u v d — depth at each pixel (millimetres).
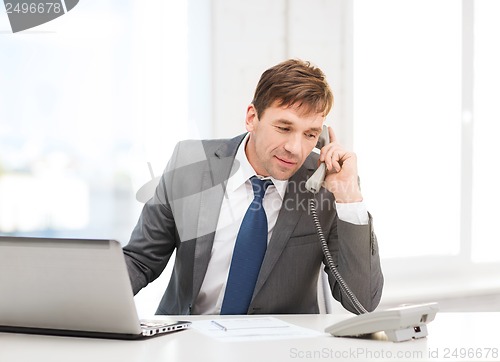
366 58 3201
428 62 3334
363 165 3211
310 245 1970
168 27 2826
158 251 2055
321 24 3014
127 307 1410
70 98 2750
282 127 1964
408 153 3307
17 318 1522
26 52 2703
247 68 2902
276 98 1955
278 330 1566
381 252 3244
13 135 2705
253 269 1935
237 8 2883
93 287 1408
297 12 2965
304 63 2014
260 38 2920
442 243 3387
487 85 3465
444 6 3354
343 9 3055
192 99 2863
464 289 3256
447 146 3387
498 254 3488
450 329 1584
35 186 2738
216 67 2859
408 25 3287
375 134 3234
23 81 2705
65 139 2752
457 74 3393
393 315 1426
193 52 2861
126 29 2789
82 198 2766
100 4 2760
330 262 1872
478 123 3461
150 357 1286
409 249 3316
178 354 1311
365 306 1893
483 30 3441
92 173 2768
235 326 1614
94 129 2766
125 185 2764
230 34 2873
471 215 3439
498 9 3461
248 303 1933
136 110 2795
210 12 2865
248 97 2906
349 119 3086
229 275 1936
